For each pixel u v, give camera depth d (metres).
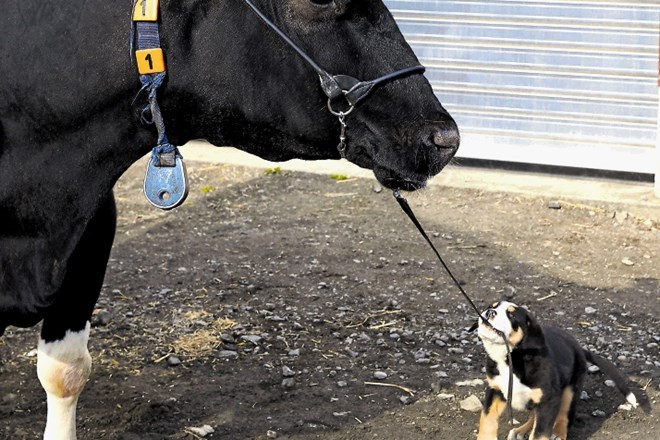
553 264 7.61
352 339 6.46
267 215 8.63
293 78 3.82
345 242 8.04
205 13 3.80
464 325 6.65
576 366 5.33
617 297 7.05
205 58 3.83
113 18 3.85
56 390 4.93
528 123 9.66
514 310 5.05
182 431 5.44
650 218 8.37
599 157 9.47
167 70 3.84
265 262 7.67
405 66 3.86
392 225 8.38
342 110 3.85
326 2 3.72
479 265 7.59
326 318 6.76
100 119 3.96
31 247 4.14
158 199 3.99
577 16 9.26
